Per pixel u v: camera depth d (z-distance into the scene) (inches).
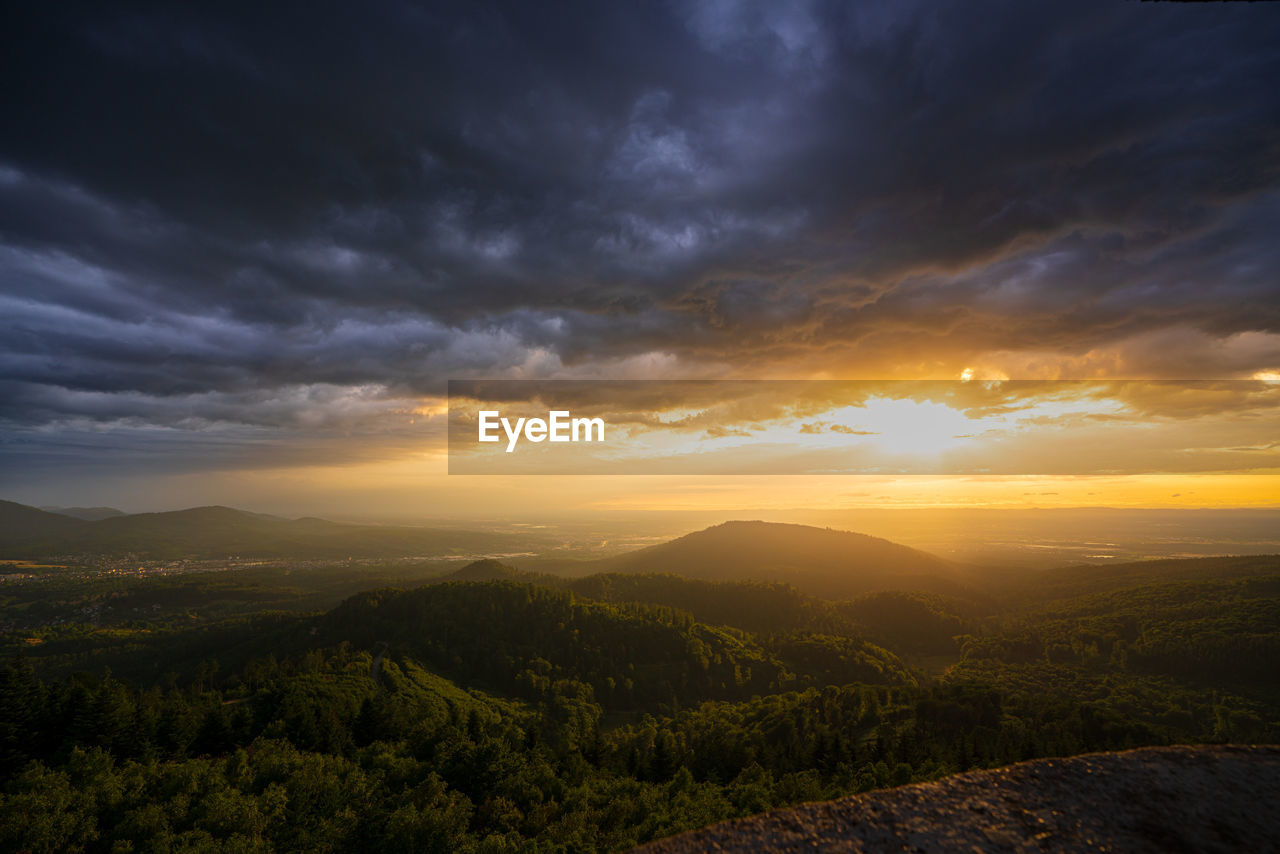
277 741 2017.7
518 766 1883.6
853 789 1697.8
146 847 1200.2
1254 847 243.0
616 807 1571.1
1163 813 273.0
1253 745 339.6
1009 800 296.2
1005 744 2234.3
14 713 1804.9
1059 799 293.7
